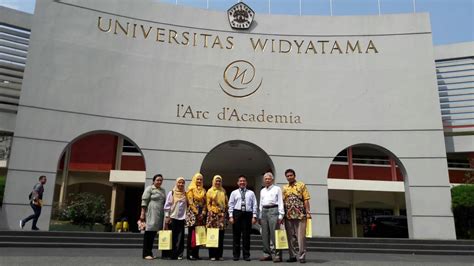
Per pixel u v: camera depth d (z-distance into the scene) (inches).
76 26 566.6
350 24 634.2
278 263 304.8
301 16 635.5
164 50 594.2
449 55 808.3
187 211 329.1
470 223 605.3
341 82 612.7
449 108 778.8
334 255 423.5
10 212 491.5
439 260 394.9
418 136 589.6
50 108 532.7
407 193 577.3
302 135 591.5
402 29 629.3
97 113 549.3
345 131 594.9
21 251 368.2
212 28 617.0
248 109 593.9
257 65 611.8
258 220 343.9
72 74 551.2
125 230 844.6
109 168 928.3
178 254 324.2
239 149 844.0
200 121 580.4
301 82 610.5
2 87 672.4
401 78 611.8
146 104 570.6
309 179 576.4
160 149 561.0
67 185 946.1
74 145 929.5
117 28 583.8
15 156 506.3
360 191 1089.4
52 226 575.2
